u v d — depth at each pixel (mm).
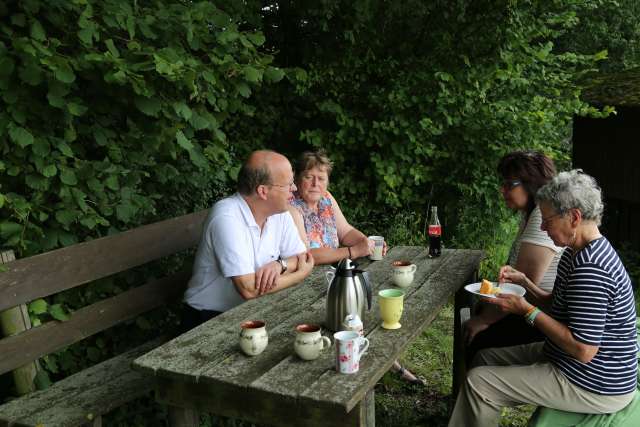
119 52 3254
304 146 6562
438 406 3600
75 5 2957
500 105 6039
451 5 6137
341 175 6281
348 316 2146
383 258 3430
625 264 7133
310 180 3523
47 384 2713
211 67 3523
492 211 6543
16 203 2785
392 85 6098
